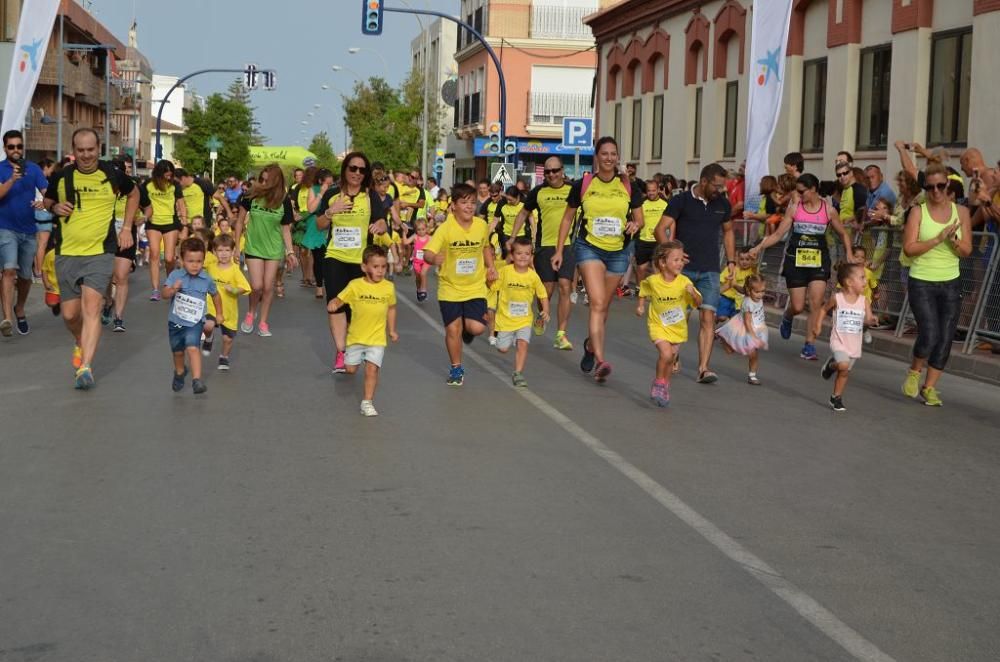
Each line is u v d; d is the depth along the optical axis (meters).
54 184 10.45
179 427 8.82
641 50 36.00
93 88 62.47
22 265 14.09
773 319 18.17
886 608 5.23
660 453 8.34
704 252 11.65
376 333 9.45
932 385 11.03
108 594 5.19
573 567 5.66
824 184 18.14
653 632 4.83
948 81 20.86
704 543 6.14
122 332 14.42
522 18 56.31
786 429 9.47
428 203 25.36
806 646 4.73
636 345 14.70
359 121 65.88
